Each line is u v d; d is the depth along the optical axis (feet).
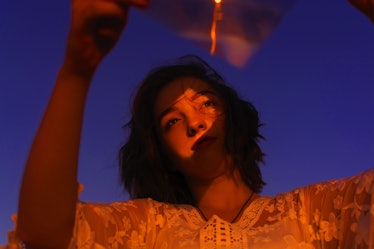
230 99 4.85
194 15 2.75
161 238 4.17
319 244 3.97
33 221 2.79
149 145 5.07
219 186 4.59
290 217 4.12
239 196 4.56
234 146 4.62
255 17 2.77
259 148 4.95
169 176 5.07
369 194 3.68
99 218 3.78
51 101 2.81
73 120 2.80
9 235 2.92
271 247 3.86
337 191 4.03
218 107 4.67
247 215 4.21
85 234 3.44
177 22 2.74
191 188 4.79
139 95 5.04
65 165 2.78
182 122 4.58
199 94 4.69
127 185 5.31
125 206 4.25
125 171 5.35
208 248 3.90
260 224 4.12
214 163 4.52
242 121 4.78
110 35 2.57
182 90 4.74
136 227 4.11
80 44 2.62
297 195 4.33
